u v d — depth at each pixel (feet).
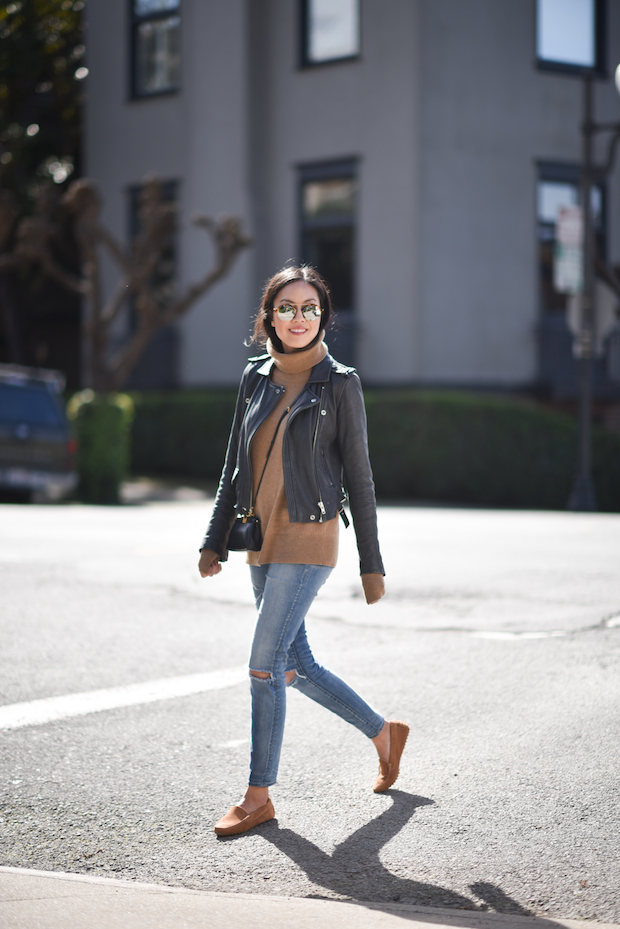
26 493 83.56
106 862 16.65
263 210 102.99
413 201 94.02
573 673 27.50
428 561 45.27
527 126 98.84
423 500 88.33
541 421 87.86
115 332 114.01
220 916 14.37
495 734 22.72
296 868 16.34
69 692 25.85
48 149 124.36
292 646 19.06
